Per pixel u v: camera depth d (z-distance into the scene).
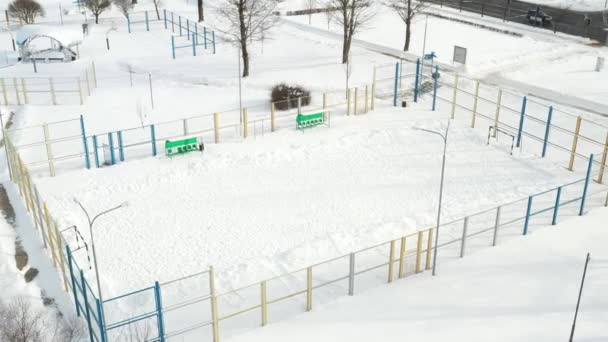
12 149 26.11
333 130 31.69
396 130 31.66
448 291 19.94
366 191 26.14
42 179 26.70
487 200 25.45
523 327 18.38
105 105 34.50
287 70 39.75
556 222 23.92
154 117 33.06
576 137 27.59
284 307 19.09
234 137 30.72
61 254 19.53
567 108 34.59
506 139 31.03
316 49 44.50
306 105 34.66
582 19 52.84
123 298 19.36
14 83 34.81
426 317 18.75
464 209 24.75
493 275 20.77
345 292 19.89
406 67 40.75
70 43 42.47
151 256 21.58
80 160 28.33
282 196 25.67
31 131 31.19
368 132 31.44
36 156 28.73
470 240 22.75
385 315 18.83
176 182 26.64
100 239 22.56
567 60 42.69
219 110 34.03
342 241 22.47
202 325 17.50
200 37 46.78
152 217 24.03
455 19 53.19
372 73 39.47
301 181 26.92
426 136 31.25
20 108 34.34
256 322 18.47
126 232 23.03
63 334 17.81
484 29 50.66
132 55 42.91
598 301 19.52
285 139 30.59
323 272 20.77
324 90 36.56
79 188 25.97
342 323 18.47
